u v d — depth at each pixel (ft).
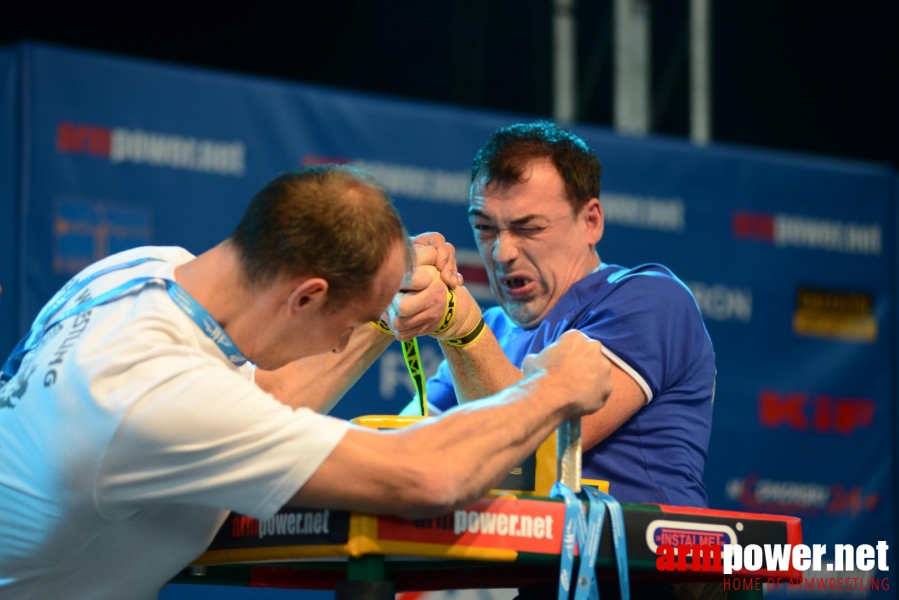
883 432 32.53
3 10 33.68
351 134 28.50
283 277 10.78
